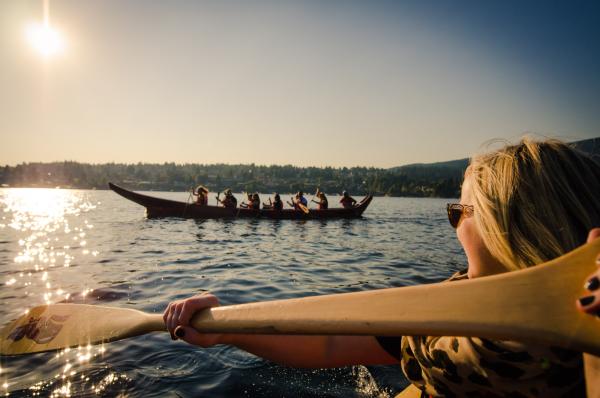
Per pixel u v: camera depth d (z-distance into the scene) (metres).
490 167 1.13
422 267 10.52
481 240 1.17
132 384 3.53
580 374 0.98
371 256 12.21
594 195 0.99
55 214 30.34
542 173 1.02
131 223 21.91
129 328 2.13
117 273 8.75
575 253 0.79
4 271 8.88
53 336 2.42
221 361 3.96
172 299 6.65
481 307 0.85
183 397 3.33
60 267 9.41
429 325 0.89
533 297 0.80
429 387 1.26
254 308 1.27
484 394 1.11
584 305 0.69
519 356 0.99
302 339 1.63
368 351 1.61
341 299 1.10
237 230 19.47
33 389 3.43
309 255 12.13
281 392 3.45
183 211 24.61
